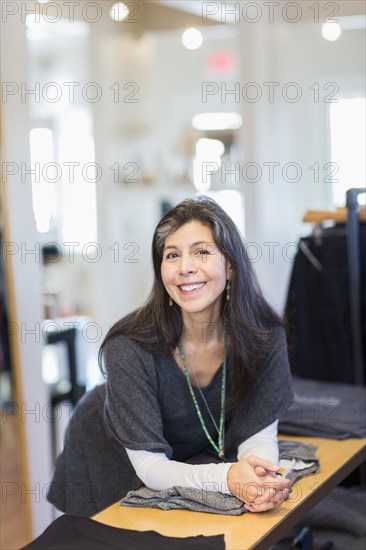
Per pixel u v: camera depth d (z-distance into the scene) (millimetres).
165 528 1706
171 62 7039
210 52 6945
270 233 3922
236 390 2031
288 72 4152
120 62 5836
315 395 2736
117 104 5891
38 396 3080
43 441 3123
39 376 3080
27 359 3012
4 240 2908
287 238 4121
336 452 2199
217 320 2016
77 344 3965
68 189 6629
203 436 2104
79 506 2299
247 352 1995
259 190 3824
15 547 2959
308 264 3115
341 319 3078
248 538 1641
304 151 5473
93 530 1661
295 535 2361
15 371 2984
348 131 5359
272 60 3871
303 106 5438
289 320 3143
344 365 3102
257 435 2041
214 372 2043
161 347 1971
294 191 4383
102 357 2047
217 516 1763
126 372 1950
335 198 5516
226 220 1954
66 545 1596
